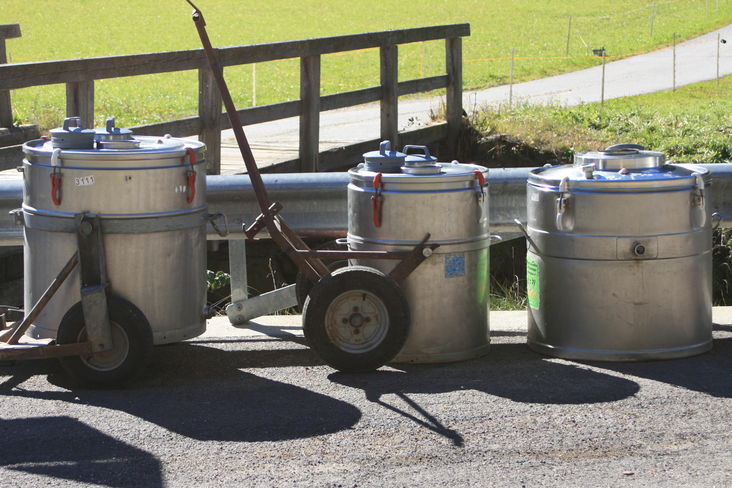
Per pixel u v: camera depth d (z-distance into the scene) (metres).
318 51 13.77
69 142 6.88
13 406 6.33
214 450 5.52
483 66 42.94
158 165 6.84
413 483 5.04
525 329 8.32
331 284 6.82
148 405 6.32
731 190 8.27
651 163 7.36
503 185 8.41
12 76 10.13
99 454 5.48
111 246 6.80
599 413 6.03
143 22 60.53
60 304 6.90
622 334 7.12
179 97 36.84
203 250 7.26
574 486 4.99
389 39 15.30
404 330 6.88
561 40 53.34
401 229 7.07
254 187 7.18
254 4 67.94
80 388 6.73
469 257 7.22
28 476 5.18
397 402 6.30
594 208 7.04
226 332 8.20
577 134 18.44
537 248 7.38
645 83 36.12
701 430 5.73
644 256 7.02
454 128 17.23
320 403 6.30
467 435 5.69
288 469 5.24
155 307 6.92
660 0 68.62
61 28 57.62
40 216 6.91
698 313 7.26
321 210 8.36
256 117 12.91
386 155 7.24
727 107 27.95
